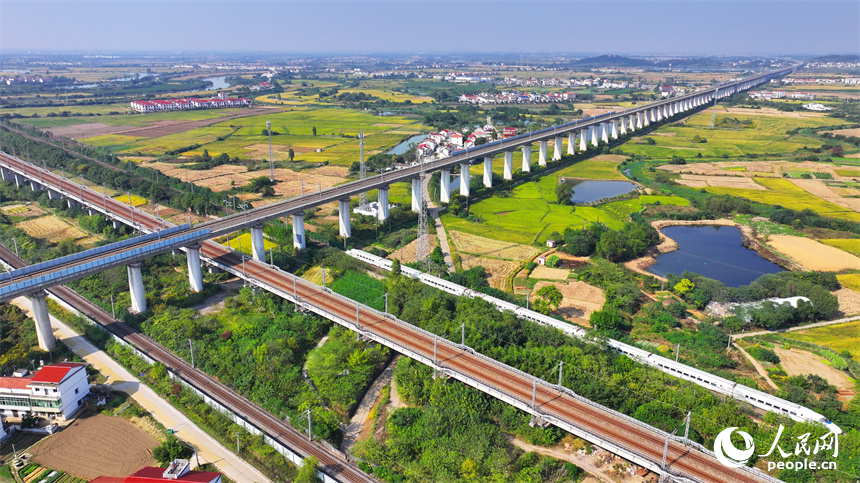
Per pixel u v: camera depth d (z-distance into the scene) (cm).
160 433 13388
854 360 16188
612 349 16450
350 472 12050
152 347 16762
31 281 15800
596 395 13525
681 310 18912
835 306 18662
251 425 13288
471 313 17175
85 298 19850
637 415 13150
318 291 19238
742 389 14275
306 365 16212
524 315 18325
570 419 12531
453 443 12512
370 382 15675
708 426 12688
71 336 17725
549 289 19550
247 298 19700
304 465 11781
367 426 13925
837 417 13362
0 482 11794
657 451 11606
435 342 14450
